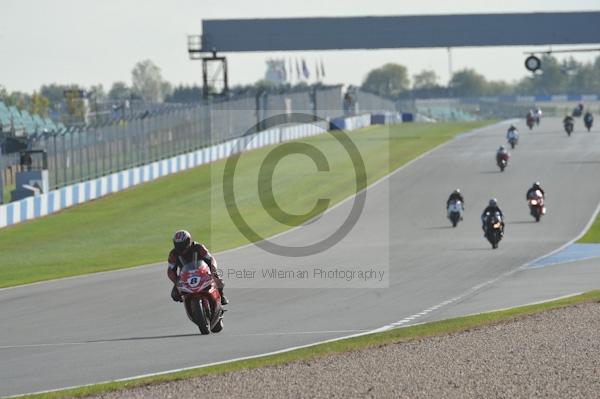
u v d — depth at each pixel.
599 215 166.50
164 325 68.69
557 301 74.31
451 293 84.31
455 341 55.94
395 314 71.50
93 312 77.00
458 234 146.50
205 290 62.56
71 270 114.62
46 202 180.00
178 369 51.41
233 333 63.84
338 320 68.94
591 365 48.25
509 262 110.56
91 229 162.25
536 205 160.75
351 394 43.31
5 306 83.00
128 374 50.50
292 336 61.81
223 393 44.16
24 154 185.88
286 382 46.00
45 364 54.34
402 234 148.00
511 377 45.94
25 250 139.62
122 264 118.00
